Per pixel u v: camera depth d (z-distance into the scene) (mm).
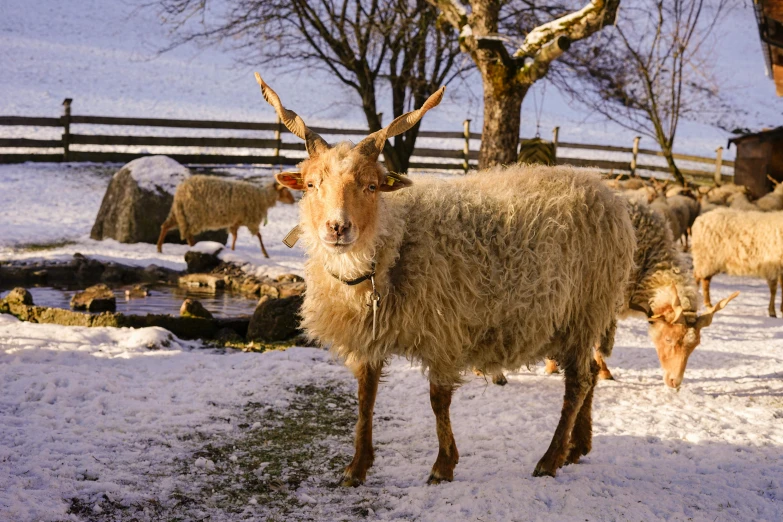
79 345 6469
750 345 8570
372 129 19344
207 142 22438
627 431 5395
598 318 4660
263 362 6484
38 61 41719
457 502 3951
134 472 4191
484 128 11500
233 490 4121
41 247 12680
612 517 3805
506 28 17250
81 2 56250
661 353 6457
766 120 48812
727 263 10906
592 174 4789
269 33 18656
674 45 24078
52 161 21172
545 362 7164
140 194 13586
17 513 3506
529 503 3938
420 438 5074
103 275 10703
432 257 4066
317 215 3918
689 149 39844
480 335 4270
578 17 10070
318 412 5496
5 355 5898
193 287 10438
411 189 4340
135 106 35906
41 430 4559
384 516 3846
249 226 13117
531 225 4285
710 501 4102
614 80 19750
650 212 6418
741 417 5836
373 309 4008
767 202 17406
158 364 6191
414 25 17797
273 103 4129
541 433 5242
